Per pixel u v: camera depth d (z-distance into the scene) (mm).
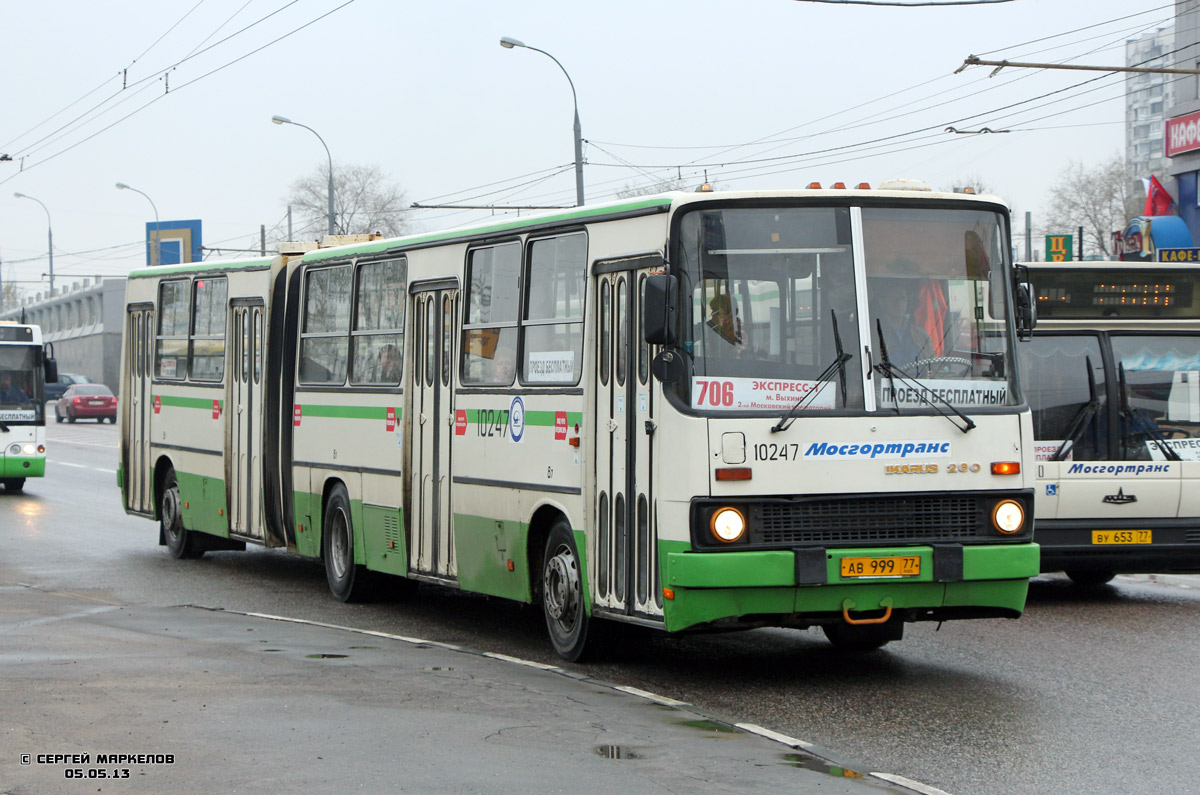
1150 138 152875
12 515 23797
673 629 9156
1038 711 8875
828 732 8297
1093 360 14023
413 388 13070
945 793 6848
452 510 12336
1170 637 11766
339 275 14656
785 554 8992
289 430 15562
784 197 9461
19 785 6422
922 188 9969
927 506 9352
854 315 9422
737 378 9234
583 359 10336
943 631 12148
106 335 86438
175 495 18188
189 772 6707
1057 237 40281
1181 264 14203
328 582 15133
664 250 9414
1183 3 36469
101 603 13641
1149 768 7453
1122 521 13836
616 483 9969
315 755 7098
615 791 6570
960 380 9539
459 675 9648
